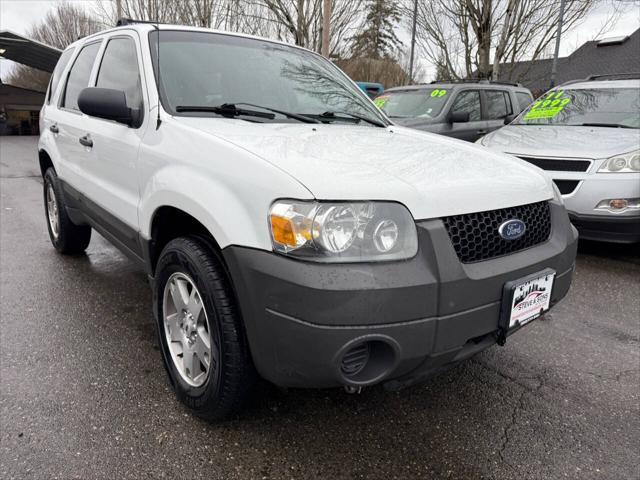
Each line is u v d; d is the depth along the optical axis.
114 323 3.13
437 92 7.66
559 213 2.35
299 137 2.22
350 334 1.61
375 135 2.59
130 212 2.57
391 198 1.71
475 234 1.89
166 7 14.74
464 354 1.91
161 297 2.35
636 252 4.95
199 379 2.18
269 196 1.71
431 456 2.05
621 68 29.36
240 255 1.75
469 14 11.90
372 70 22.95
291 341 1.66
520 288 1.93
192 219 2.13
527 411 2.37
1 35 17.91
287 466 1.96
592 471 1.99
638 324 3.35
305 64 3.32
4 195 7.53
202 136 2.11
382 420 2.26
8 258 4.33
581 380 2.65
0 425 2.13
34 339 2.89
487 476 1.95
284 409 2.31
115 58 3.06
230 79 2.79
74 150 3.50
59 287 3.69
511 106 8.48
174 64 2.67
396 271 1.66
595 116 5.67
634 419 2.33
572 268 2.36
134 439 2.07
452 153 2.37
